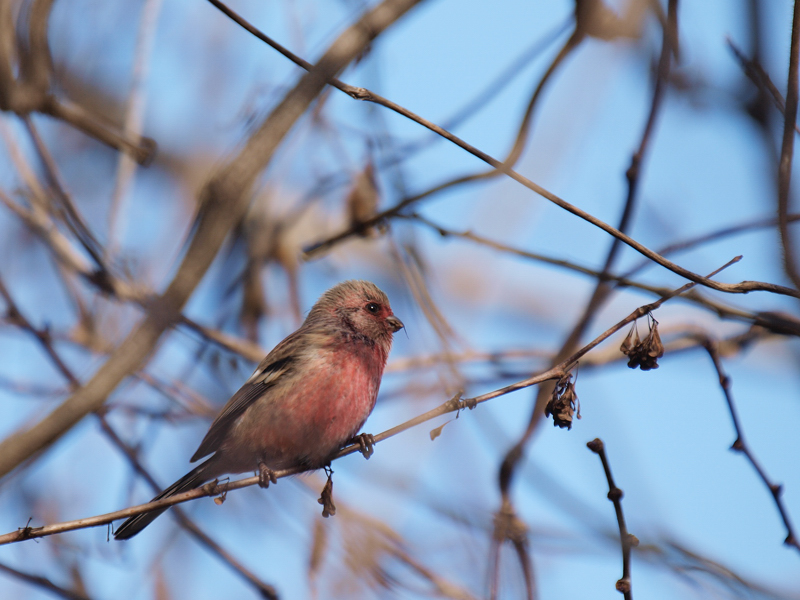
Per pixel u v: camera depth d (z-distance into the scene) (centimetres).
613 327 825
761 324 881
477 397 841
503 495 900
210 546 1001
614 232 821
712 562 775
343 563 929
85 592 961
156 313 855
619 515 784
